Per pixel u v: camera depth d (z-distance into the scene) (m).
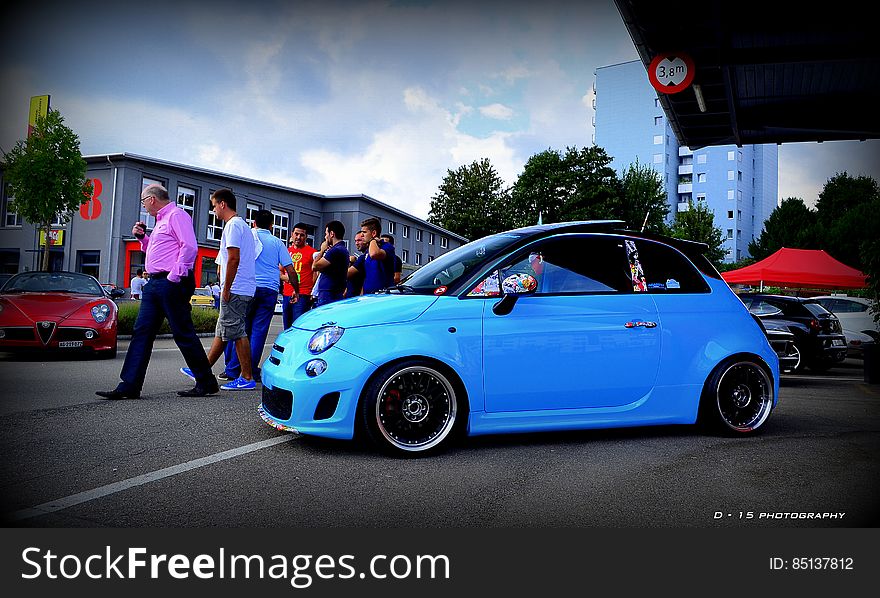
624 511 3.19
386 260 7.87
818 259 18.06
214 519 2.98
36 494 3.23
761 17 9.77
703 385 4.77
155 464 3.79
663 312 4.71
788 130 13.89
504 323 4.30
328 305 4.59
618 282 4.68
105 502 3.15
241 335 6.49
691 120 13.74
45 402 5.59
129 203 31.61
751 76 11.73
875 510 3.23
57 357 9.39
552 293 4.49
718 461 4.12
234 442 4.34
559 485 3.57
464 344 4.20
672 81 10.45
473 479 3.66
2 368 7.88
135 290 20.98
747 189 76.69
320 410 4.04
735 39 10.53
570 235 4.70
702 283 4.95
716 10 9.45
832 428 5.29
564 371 4.40
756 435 4.92
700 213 50.06
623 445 4.52
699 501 3.34
